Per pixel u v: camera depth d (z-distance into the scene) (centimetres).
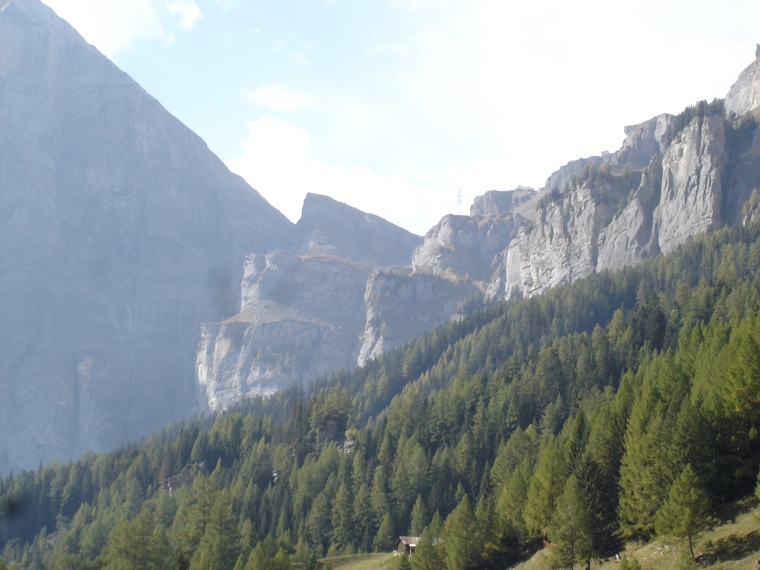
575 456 12862
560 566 11025
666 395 12162
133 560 16425
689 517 9456
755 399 10612
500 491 15062
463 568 12469
